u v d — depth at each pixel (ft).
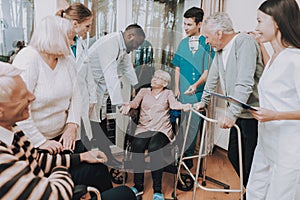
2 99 2.93
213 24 5.65
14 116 3.12
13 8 7.41
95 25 8.45
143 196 7.17
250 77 5.47
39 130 5.04
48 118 5.08
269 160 5.05
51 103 4.96
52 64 4.92
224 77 5.94
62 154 4.83
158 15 9.04
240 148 5.59
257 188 5.46
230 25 5.69
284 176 4.66
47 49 4.65
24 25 7.61
